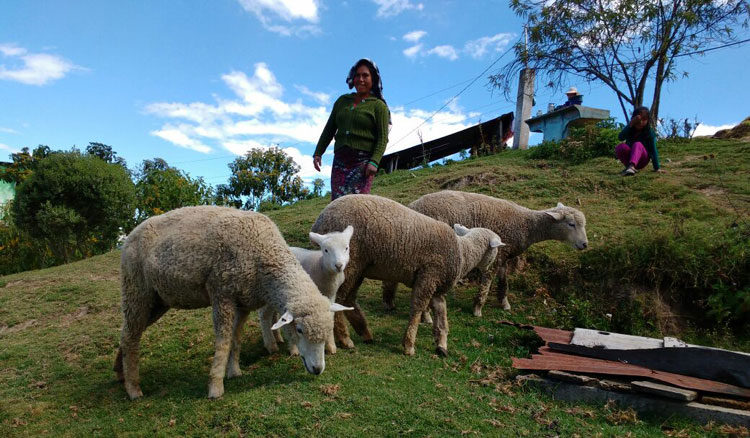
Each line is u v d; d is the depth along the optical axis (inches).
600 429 137.6
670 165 438.6
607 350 175.3
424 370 179.9
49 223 490.0
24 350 231.5
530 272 279.4
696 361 158.7
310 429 134.3
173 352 213.3
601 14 547.5
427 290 198.5
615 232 291.6
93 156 547.2
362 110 232.7
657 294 238.1
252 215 171.0
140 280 167.3
